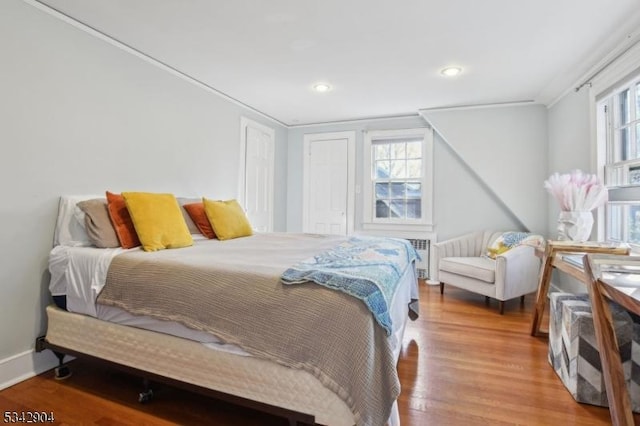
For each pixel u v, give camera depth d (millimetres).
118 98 2387
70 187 2084
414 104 3781
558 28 2135
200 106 3180
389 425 1212
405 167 4398
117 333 1646
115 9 1969
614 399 1244
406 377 1855
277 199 4621
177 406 1602
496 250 3416
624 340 1584
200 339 1449
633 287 1214
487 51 2471
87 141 2182
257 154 4133
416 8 1942
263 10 1977
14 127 1807
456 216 4105
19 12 1816
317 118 4426
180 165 2949
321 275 1320
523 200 3699
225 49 2479
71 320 1772
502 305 2930
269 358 1283
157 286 1537
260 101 3709
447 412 1545
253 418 1515
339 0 1875
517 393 1706
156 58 2631
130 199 2018
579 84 2836
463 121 3859
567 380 1737
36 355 1905
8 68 1775
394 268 1647
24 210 1859
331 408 1210
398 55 2553
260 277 1378
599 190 2193
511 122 3719
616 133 2422
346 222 4598
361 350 1165
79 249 1862
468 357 2105
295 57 2607
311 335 1235
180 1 1891
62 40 2027
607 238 2447
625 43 2211
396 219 4402
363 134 4500
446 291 3717
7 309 1797
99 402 1631
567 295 1997
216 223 2699
